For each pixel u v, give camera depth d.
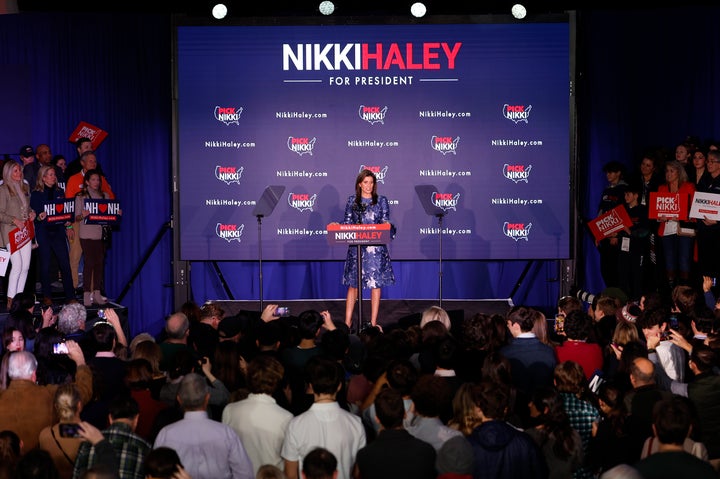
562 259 11.12
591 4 11.50
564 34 10.91
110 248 11.76
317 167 11.05
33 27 11.52
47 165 9.98
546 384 5.95
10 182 9.63
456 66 10.94
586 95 11.59
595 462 4.97
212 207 11.09
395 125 10.99
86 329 9.34
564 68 10.93
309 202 11.08
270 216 11.10
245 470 4.49
